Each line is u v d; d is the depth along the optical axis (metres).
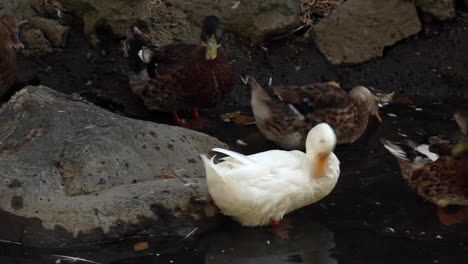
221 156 5.84
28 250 4.57
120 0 7.39
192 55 6.57
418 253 4.61
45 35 7.31
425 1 8.20
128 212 4.77
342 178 5.73
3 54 6.41
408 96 7.60
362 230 4.93
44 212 4.69
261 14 7.75
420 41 8.16
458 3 8.49
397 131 6.66
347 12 7.89
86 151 5.14
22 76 7.03
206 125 6.73
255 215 4.83
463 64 7.95
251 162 4.80
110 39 7.52
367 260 4.53
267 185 4.75
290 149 6.43
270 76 7.63
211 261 4.52
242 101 7.33
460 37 8.18
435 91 7.70
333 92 6.33
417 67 7.92
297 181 4.85
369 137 6.59
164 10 7.80
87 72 7.23
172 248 4.68
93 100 7.04
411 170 5.45
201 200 4.96
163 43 7.61
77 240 4.65
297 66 7.76
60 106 5.65
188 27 7.77
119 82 7.24
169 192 4.96
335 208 5.24
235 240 4.80
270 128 6.27
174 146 5.60
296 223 5.03
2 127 5.50
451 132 6.54
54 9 7.46
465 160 5.08
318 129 4.89
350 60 7.89
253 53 7.82
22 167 5.00
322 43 7.88
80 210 4.71
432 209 5.26
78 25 7.52
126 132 5.54
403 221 5.06
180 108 6.87
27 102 5.63
